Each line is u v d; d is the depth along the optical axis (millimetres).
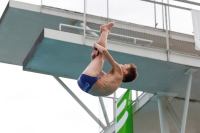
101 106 37344
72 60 31641
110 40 30641
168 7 33250
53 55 30984
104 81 17234
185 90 35219
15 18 35438
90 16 33188
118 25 32375
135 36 32625
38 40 29906
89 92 17375
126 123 34250
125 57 31031
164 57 31438
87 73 17234
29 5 35000
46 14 35219
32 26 36281
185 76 33156
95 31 31406
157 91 35188
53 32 29406
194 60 32031
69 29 33156
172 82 34000
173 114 34906
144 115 39188
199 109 38844
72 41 29656
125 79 17844
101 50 17281
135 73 17922
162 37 32906
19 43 36812
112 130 36906
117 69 17422
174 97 36375
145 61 31391
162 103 35156
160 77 33375
